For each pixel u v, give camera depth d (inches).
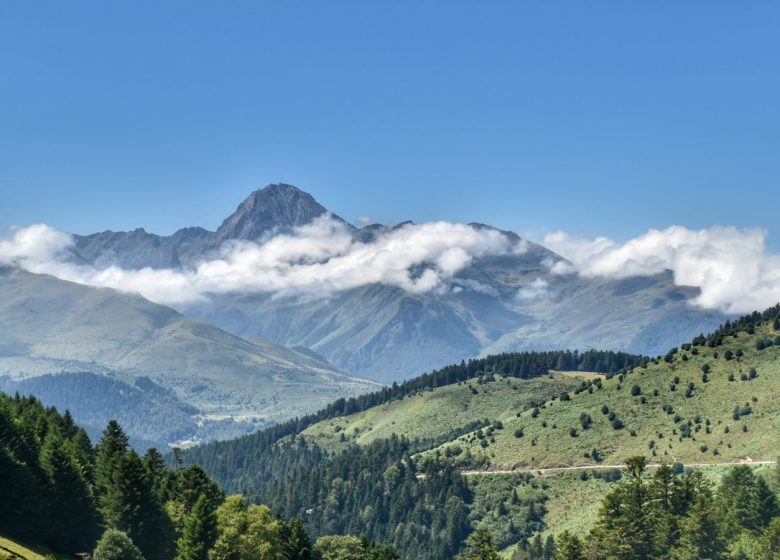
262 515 7721.5
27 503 6801.2
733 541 7819.9
